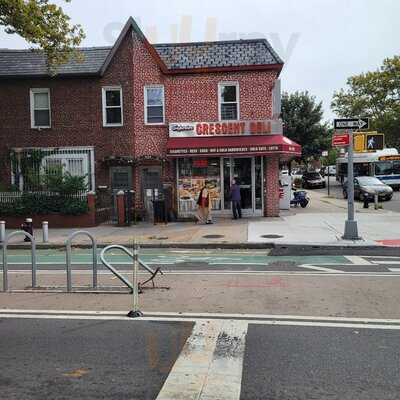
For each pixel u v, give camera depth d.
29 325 6.67
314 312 7.15
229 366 5.11
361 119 14.45
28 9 16.84
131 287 8.40
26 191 20.39
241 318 6.85
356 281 9.32
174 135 21.11
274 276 9.95
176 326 6.52
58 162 21.95
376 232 16.55
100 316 7.06
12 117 22.06
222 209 21.50
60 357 5.45
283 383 4.68
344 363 5.17
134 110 21.42
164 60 21.27
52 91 21.88
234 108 21.23
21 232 9.15
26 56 22.34
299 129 49.56
